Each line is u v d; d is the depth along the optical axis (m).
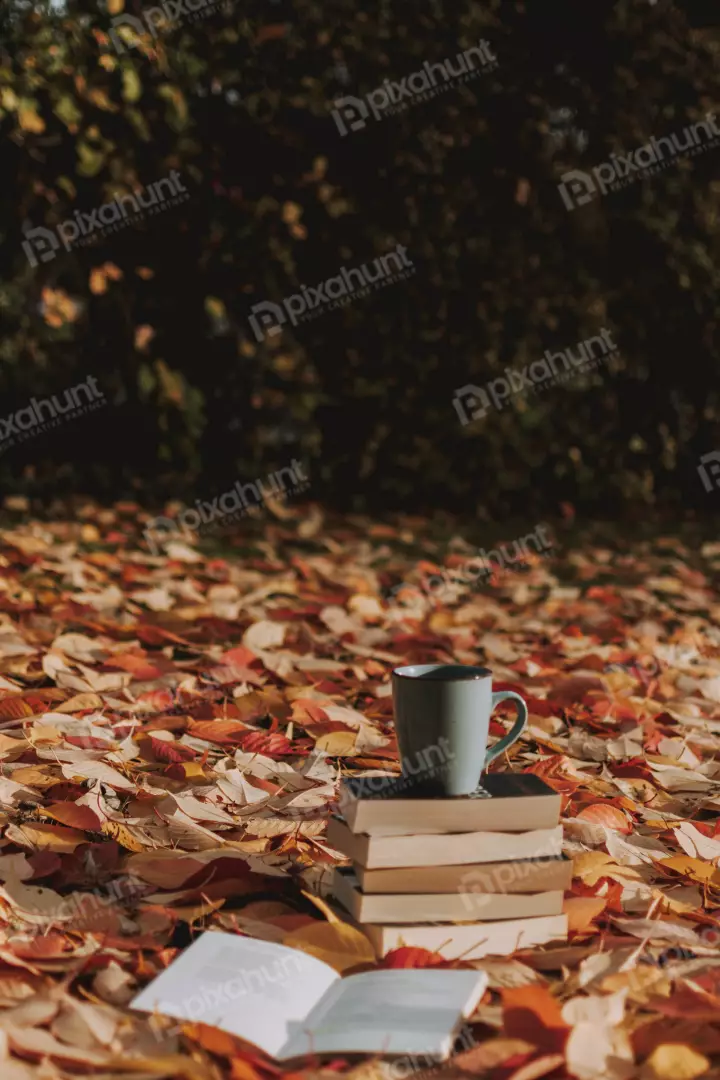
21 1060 1.54
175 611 4.42
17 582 4.73
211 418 6.78
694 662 4.25
